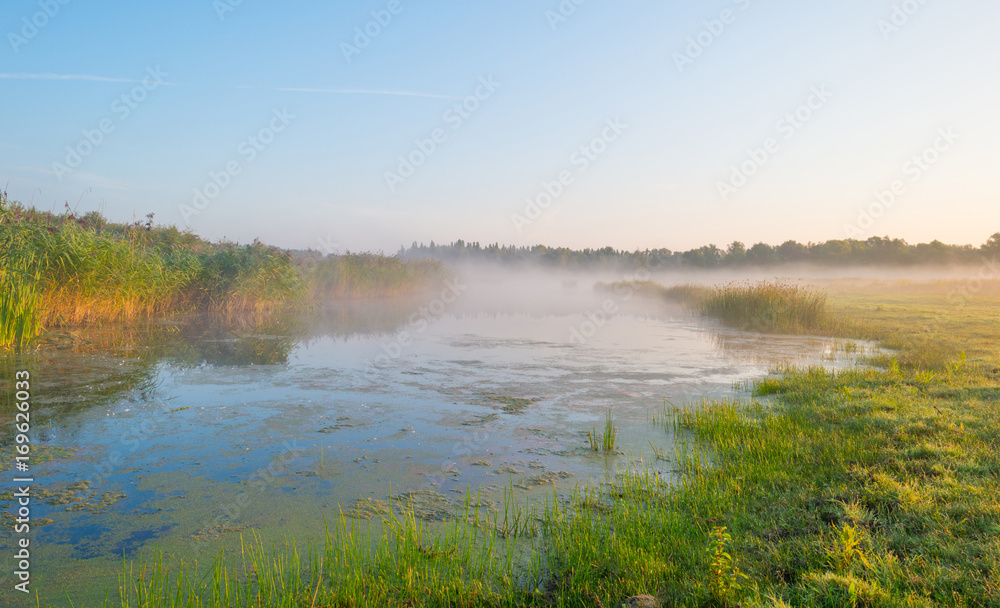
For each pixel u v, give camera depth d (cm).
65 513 475
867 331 1770
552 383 1045
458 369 1159
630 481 567
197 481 553
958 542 390
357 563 390
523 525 466
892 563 368
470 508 502
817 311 1986
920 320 2131
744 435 695
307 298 2439
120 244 1580
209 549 422
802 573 364
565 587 369
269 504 503
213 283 1975
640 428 761
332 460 620
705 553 395
